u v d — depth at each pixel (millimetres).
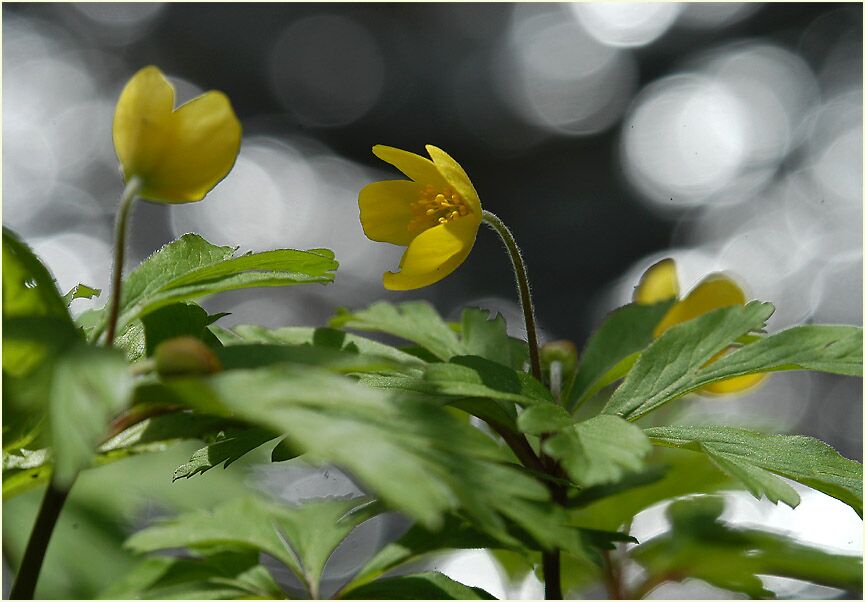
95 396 396
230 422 429
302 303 1341
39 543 417
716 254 1405
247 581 443
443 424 404
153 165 418
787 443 437
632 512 494
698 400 561
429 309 480
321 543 454
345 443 393
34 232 1359
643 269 1436
